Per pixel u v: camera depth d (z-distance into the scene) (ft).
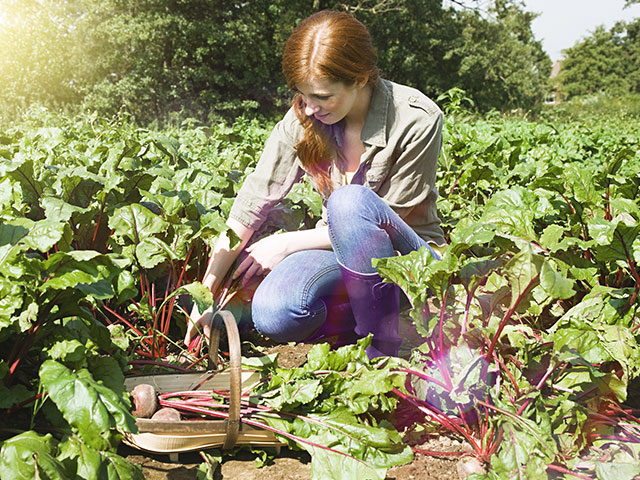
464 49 104.83
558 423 6.27
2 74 75.20
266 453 6.52
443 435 6.77
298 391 6.39
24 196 8.66
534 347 7.06
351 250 7.29
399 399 7.09
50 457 4.68
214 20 86.99
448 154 17.37
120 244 8.33
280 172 8.41
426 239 8.52
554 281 5.69
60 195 8.78
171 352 8.58
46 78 76.89
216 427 6.08
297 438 6.18
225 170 14.25
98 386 4.97
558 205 9.87
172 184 9.72
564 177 9.70
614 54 247.91
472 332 6.69
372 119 7.93
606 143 27.32
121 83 80.69
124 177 9.00
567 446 6.14
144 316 8.10
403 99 8.00
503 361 6.79
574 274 7.34
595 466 5.76
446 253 6.20
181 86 84.48
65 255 5.65
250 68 86.94
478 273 6.49
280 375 6.80
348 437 6.11
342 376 6.66
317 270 7.89
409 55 99.35
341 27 6.95
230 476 6.13
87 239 8.82
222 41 82.89
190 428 6.03
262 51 86.38
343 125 8.19
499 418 5.94
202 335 7.98
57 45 78.74
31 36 76.13
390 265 6.43
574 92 249.14
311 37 6.97
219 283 8.28
